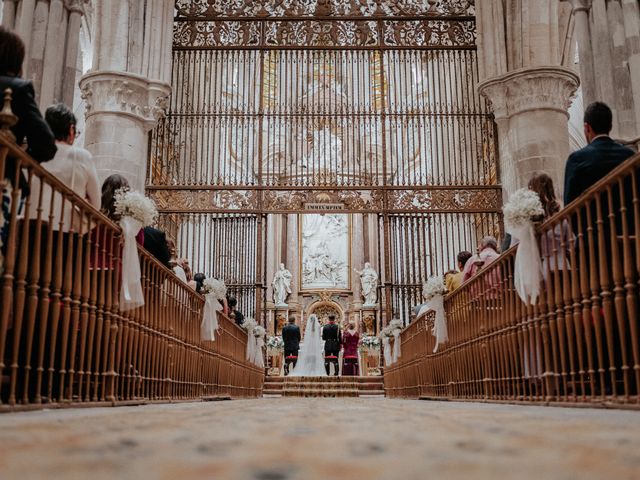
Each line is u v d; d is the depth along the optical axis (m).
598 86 11.23
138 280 5.61
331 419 2.87
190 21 15.55
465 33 15.66
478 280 7.63
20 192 4.17
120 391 5.79
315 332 19.62
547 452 1.47
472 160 14.77
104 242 5.36
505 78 14.15
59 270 4.43
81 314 4.89
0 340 3.66
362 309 25.31
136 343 6.23
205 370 9.63
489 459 1.34
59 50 12.43
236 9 15.66
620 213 4.64
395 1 15.77
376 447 1.60
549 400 5.37
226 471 1.16
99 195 5.32
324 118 15.12
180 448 1.57
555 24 14.66
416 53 15.51
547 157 13.60
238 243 15.27
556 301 5.23
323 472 1.15
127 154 13.51
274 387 17.47
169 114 15.10
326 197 14.63
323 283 27.09
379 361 18.22
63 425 2.38
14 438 1.79
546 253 5.46
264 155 21.59
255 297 14.62
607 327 4.36
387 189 14.66
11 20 12.29
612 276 4.57
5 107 3.64
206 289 9.48
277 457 1.39
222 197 14.63
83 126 20.36
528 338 5.96
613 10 11.31
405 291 14.58
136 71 14.23
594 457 1.38
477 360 7.75
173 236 14.66
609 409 4.21
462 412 3.68
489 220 14.60
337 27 15.66
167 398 7.32
